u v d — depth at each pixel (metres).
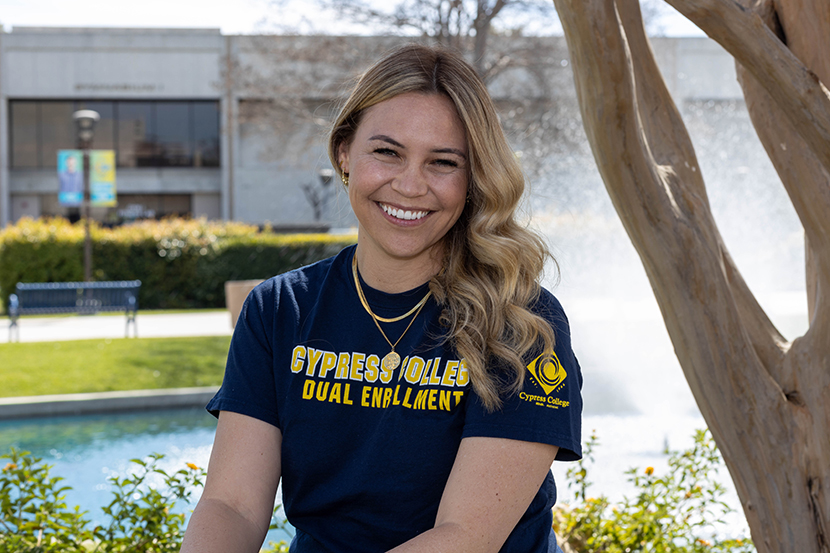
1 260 16.58
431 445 1.46
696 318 1.74
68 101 30.34
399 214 1.54
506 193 1.55
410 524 1.48
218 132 30.62
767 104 1.82
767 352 1.84
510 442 1.40
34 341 11.01
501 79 16.70
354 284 1.60
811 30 1.78
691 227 1.74
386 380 1.50
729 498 4.58
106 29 29.86
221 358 9.50
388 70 1.54
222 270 17.59
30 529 2.96
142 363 9.14
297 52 15.26
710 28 1.56
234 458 1.56
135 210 30.94
